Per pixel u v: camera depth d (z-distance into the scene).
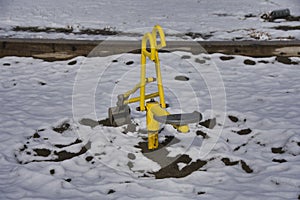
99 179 4.35
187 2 15.08
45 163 4.69
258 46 8.33
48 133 5.39
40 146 5.07
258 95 6.53
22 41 8.46
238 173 4.44
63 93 6.76
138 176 4.43
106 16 12.20
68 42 8.45
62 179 4.32
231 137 5.32
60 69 7.93
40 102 6.36
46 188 4.12
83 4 14.29
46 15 12.09
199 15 12.41
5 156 4.79
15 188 4.10
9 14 12.06
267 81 7.21
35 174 4.38
